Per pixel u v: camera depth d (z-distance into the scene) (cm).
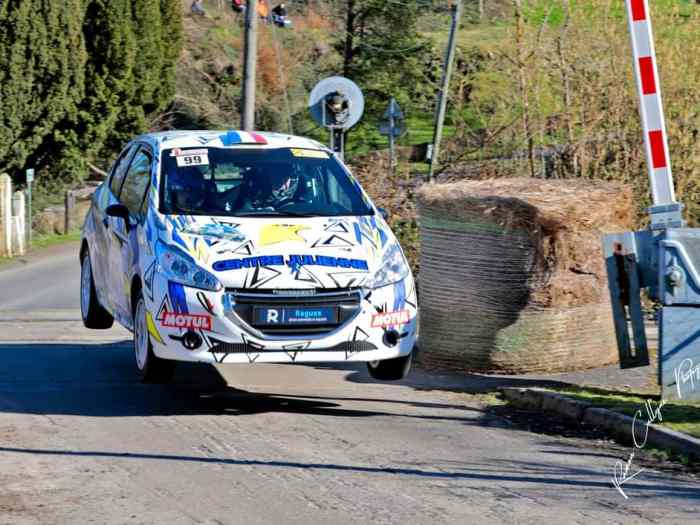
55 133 4459
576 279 1454
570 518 847
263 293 1159
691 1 2245
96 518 830
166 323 1169
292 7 6569
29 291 2727
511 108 2397
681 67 2144
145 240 1248
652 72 1249
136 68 4856
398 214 2159
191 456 1016
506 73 2433
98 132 4650
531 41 2345
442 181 2247
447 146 2481
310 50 6322
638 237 1283
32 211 4494
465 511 860
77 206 4678
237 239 1209
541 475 978
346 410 1244
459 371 1467
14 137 4075
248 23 2725
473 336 1452
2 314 2122
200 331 1154
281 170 1361
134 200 1388
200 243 1202
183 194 1308
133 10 4825
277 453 1035
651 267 1278
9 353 1583
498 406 1286
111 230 1434
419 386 1388
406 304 1220
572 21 2286
